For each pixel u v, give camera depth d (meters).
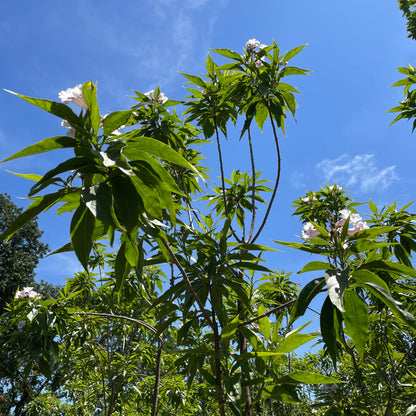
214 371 2.29
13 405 9.43
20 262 16.33
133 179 1.42
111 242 1.31
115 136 1.43
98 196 1.28
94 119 1.36
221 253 2.24
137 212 1.34
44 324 3.19
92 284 4.45
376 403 3.31
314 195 3.80
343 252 1.73
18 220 1.34
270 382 2.03
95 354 4.50
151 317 4.68
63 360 4.32
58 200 1.42
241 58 3.75
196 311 2.45
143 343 4.67
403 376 3.59
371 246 1.68
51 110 1.29
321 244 1.80
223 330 1.98
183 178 3.93
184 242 2.39
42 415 6.14
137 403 5.27
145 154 1.42
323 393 3.46
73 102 1.55
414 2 6.87
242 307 2.87
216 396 2.43
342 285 1.42
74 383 5.03
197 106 3.75
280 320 2.74
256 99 3.72
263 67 3.67
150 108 3.52
